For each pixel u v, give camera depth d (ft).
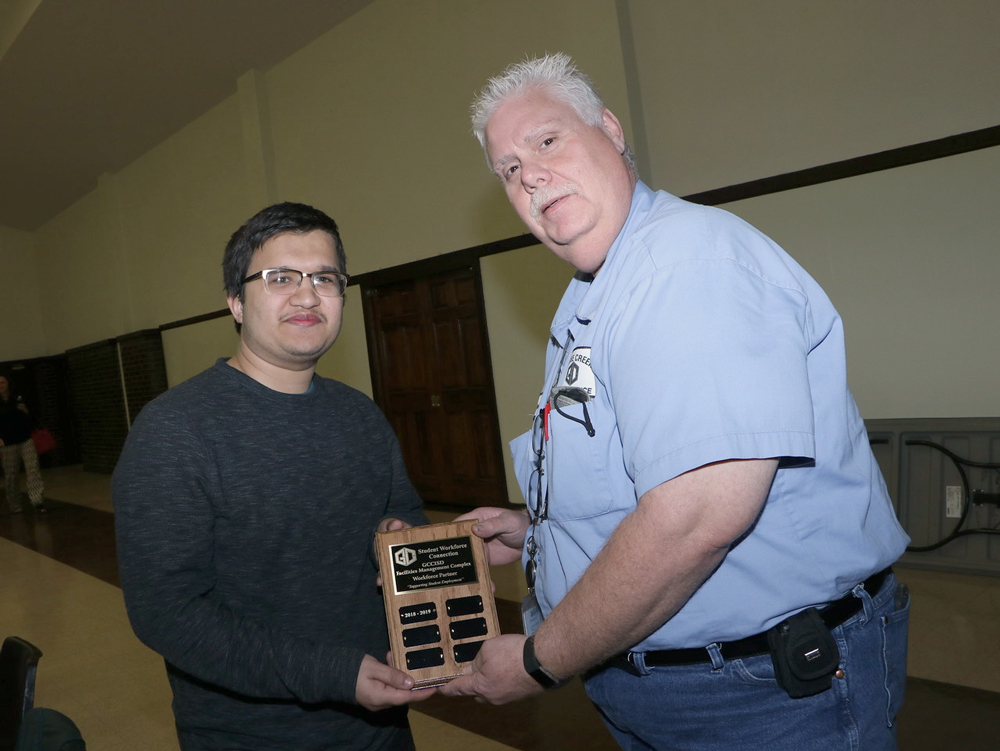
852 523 3.47
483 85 18.06
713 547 2.98
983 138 11.21
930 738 7.75
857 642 3.47
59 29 23.41
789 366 3.05
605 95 15.52
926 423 12.28
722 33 14.01
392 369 22.29
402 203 20.83
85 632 14.16
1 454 28.60
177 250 31.55
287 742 4.43
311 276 4.61
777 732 3.39
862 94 12.42
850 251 12.91
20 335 44.96
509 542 4.96
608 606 3.14
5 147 33.81
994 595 10.90
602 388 3.53
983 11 11.05
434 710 9.64
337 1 20.92
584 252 3.97
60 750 3.84
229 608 4.25
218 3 21.97
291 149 24.53
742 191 14.03
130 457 4.20
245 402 4.54
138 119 29.73
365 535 4.94
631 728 3.90
